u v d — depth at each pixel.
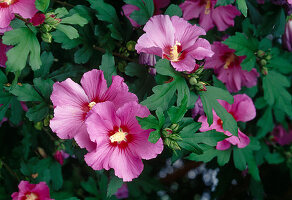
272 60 0.88
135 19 0.71
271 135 1.06
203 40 0.67
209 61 0.79
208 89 0.70
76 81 0.74
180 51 0.68
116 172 0.63
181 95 0.67
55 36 0.72
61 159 0.87
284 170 1.10
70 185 1.05
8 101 0.72
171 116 0.64
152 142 0.62
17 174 0.88
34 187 0.79
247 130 0.95
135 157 0.63
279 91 0.86
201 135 0.67
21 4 0.65
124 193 1.04
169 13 0.70
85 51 0.75
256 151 0.97
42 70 0.74
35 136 0.88
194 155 0.79
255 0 0.85
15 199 0.79
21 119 0.79
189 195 1.22
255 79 0.83
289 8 0.78
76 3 0.76
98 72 0.63
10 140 0.87
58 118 0.63
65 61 0.79
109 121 0.62
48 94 0.71
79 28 0.74
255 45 0.82
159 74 0.68
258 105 0.92
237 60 0.82
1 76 0.71
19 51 0.64
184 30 0.68
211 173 1.20
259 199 0.96
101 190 0.96
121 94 0.63
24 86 0.70
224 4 0.70
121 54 0.75
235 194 1.09
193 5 0.79
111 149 0.63
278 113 0.92
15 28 0.67
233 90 0.83
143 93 0.71
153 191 1.06
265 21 0.84
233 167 0.87
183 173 1.20
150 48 0.65
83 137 0.63
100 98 0.64
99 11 0.72
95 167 0.62
